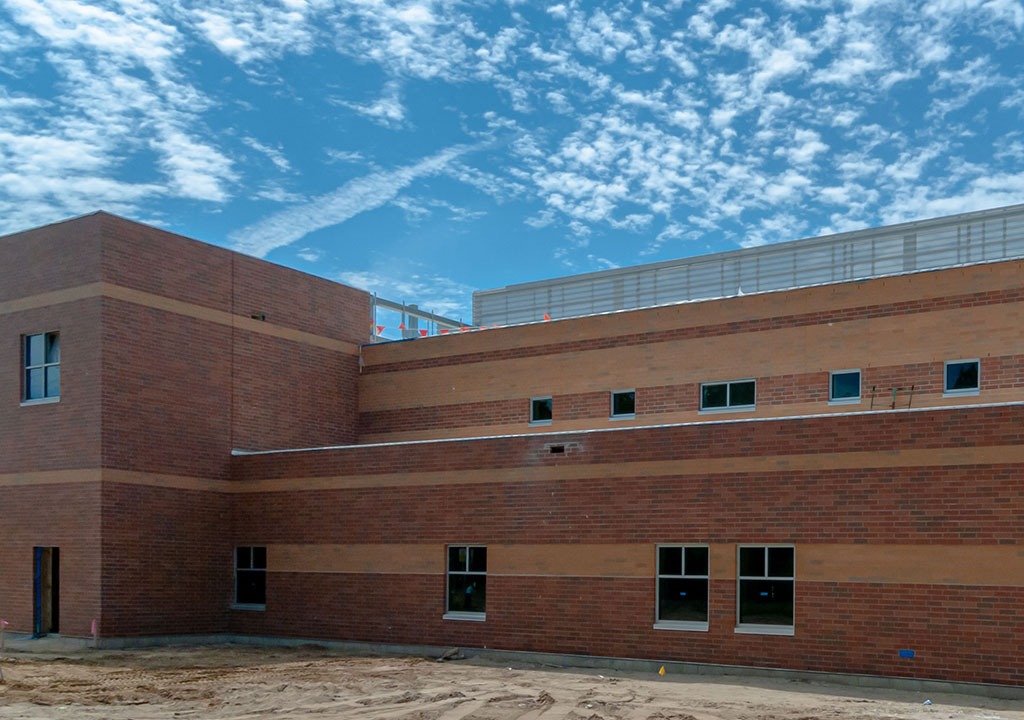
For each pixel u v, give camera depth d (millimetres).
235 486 27594
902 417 19156
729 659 20359
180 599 25938
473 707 16438
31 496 25547
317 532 26141
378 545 25172
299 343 29906
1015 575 17812
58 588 25391
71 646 24219
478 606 23688
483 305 33844
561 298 32281
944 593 18406
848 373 23656
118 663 21750
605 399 26844
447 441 24484
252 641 26641
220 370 27516
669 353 25953
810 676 19469
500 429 28516
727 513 20766
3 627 23875
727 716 15633
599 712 16031
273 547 26828
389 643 24672
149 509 25344
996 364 21812
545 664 22250
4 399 26359
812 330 24109
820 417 20016
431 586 24266
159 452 25719
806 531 19891
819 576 19641
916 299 22906
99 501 24234
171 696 17531
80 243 25250
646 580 21484
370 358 31609
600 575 22047
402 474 25047
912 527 18844
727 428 20984
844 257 27281
